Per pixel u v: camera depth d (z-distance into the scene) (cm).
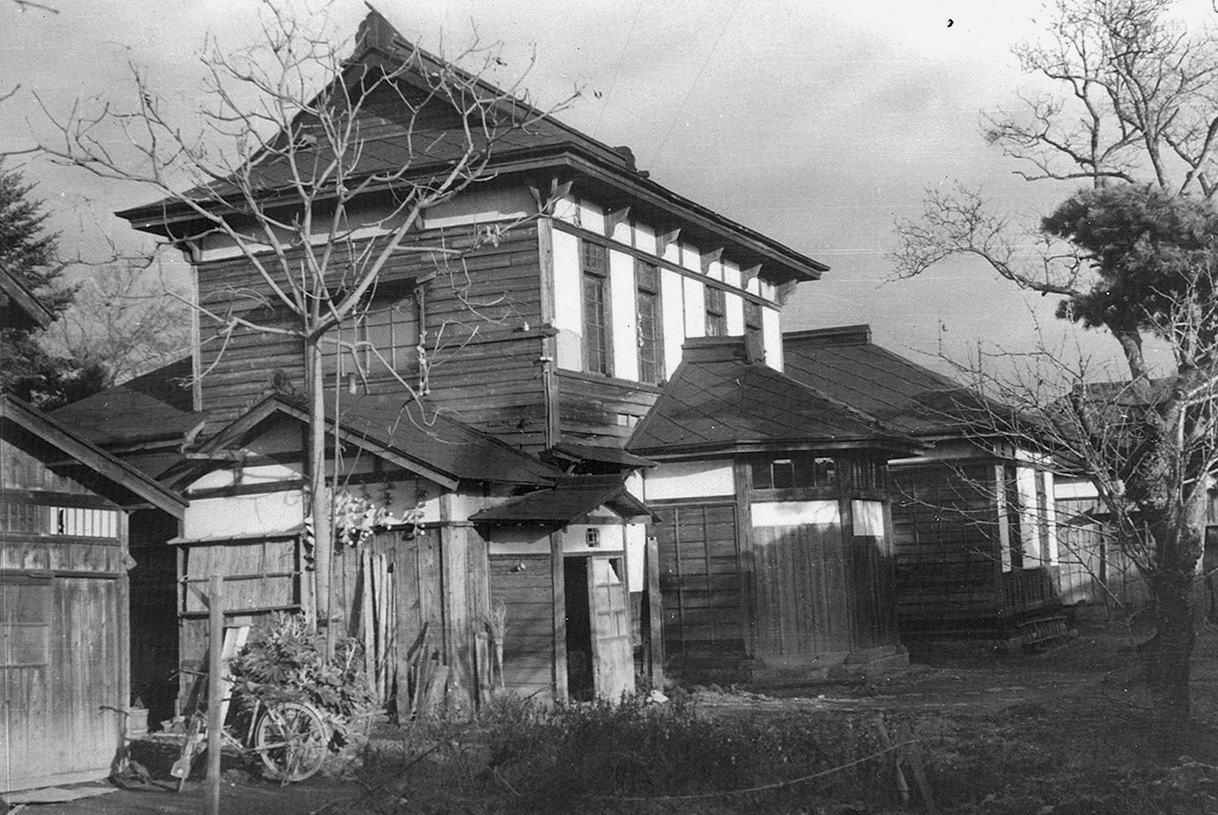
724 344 2469
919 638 2588
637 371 2319
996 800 1066
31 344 3362
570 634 2031
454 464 1727
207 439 1812
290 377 2191
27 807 1205
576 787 1112
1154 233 2122
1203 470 1266
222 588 1764
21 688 1282
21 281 1330
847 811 1056
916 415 2675
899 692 1936
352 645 1591
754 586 2153
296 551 1741
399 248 1866
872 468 2323
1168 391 1334
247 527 1786
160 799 1241
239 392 2225
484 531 1775
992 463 2583
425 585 1705
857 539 2217
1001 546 2553
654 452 2203
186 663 1761
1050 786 1095
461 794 1159
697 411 2286
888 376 2881
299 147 2131
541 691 1747
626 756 1173
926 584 2600
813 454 2197
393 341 2134
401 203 2102
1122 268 2109
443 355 2084
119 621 1401
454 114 2208
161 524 1875
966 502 2583
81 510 1373
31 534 1312
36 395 3453
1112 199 2145
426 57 2219
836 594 2167
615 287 2258
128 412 2211
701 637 2181
